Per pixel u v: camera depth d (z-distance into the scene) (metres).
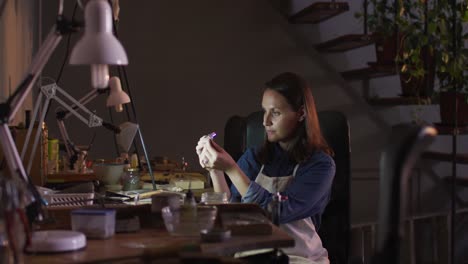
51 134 4.23
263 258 1.69
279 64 4.96
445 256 5.22
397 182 1.03
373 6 5.14
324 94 5.09
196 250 1.28
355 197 5.20
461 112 4.54
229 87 4.82
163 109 4.63
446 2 4.55
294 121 2.52
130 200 2.32
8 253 1.33
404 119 5.30
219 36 4.79
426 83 4.68
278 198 1.96
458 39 4.57
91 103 4.38
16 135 2.44
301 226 2.41
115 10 2.89
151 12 4.59
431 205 5.34
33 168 2.47
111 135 4.43
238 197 2.62
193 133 4.73
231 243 1.54
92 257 1.37
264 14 4.91
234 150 3.32
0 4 2.69
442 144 5.39
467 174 5.53
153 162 3.46
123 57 1.46
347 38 4.58
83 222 1.57
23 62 3.45
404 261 4.97
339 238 2.67
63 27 1.53
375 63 4.73
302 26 5.03
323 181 2.45
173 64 4.66
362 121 5.20
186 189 2.63
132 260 1.38
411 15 4.63
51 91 2.38
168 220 1.62
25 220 1.32
